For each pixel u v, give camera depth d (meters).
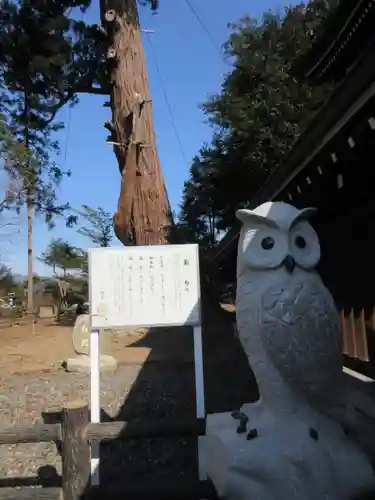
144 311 4.04
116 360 10.74
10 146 18.14
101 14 13.92
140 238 12.76
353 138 2.67
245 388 8.20
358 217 4.05
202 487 3.23
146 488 3.22
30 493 3.10
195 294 4.09
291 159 3.43
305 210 3.16
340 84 2.50
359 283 4.11
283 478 2.90
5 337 15.16
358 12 6.23
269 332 2.96
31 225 23.64
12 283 28.52
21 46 16.12
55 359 11.76
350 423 3.16
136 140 12.69
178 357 10.66
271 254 3.08
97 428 3.28
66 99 18.36
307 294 2.97
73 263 25.83
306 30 18.94
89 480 3.31
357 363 4.28
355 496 2.94
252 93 19.55
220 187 22.45
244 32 20.02
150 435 3.34
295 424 2.99
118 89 13.35
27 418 7.26
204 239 33.38
